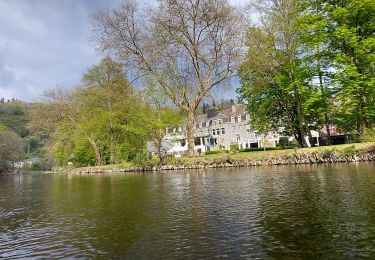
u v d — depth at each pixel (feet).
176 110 117.70
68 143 169.78
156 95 114.42
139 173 101.24
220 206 29.32
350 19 94.79
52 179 106.83
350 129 108.17
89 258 17.20
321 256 15.33
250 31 100.22
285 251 16.29
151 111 118.32
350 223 20.38
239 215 25.00
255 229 20.68
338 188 34.76
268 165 87.61
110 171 129.29
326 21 94.79
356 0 88.33
